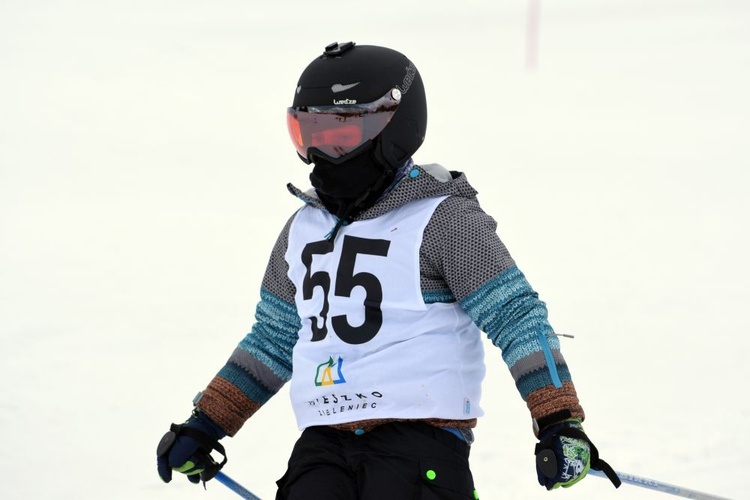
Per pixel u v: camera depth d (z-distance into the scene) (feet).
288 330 33.37
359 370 30.12
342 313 30.58
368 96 30.37
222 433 33.22
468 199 31.07
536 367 28.81
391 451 29.50
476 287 29.73
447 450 29.71
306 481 29.81
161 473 32.63
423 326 30.01
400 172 31.60
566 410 28.32
